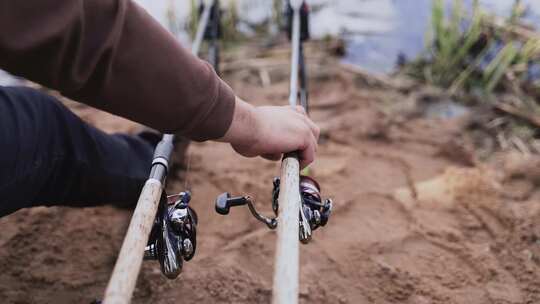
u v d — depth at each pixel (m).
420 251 1.57
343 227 1.66
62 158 1.08
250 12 3.20
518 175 1.87
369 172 1.92
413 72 2.59
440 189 1.83
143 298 1.38
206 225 1.65
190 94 0.81
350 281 1.46
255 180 1.86
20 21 0.64
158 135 1.47
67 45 0.69
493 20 2.75
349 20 3.04
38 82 0.71
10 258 1.47
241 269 1.47
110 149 1.23
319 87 2.46
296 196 0.87
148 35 0.77
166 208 0.99
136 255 0.73
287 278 0.69
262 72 2.61
